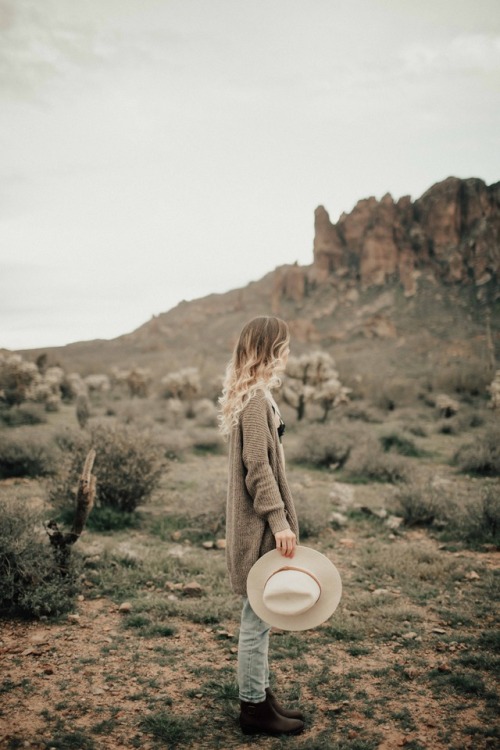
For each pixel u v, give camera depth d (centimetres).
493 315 8806
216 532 706
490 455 1234
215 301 16975
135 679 328
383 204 12412
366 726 279
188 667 344
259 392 266
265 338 271
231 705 297
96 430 832
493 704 299
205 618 429
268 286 16925
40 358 4262
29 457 1073
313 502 786
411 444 1598
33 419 2053
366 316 10762
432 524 766
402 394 3478
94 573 522
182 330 15275
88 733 266
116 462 772
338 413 2559
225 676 332
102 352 13250
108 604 461
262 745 259
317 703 305
